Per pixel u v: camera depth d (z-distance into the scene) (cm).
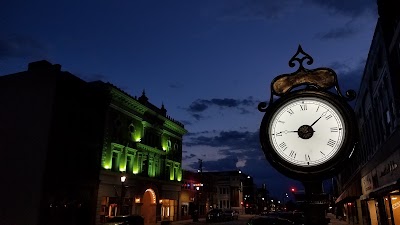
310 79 327
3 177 2302
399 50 1174
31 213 2139
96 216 2620
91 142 2670
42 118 2317
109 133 2909
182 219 4228
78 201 2483
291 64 339
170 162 4075
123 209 3000
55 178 2273
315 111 309
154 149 3634
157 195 3616
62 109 2402
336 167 291
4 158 2342
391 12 1266
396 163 1349
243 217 6169
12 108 2438
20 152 2309
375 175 1903
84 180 2548
